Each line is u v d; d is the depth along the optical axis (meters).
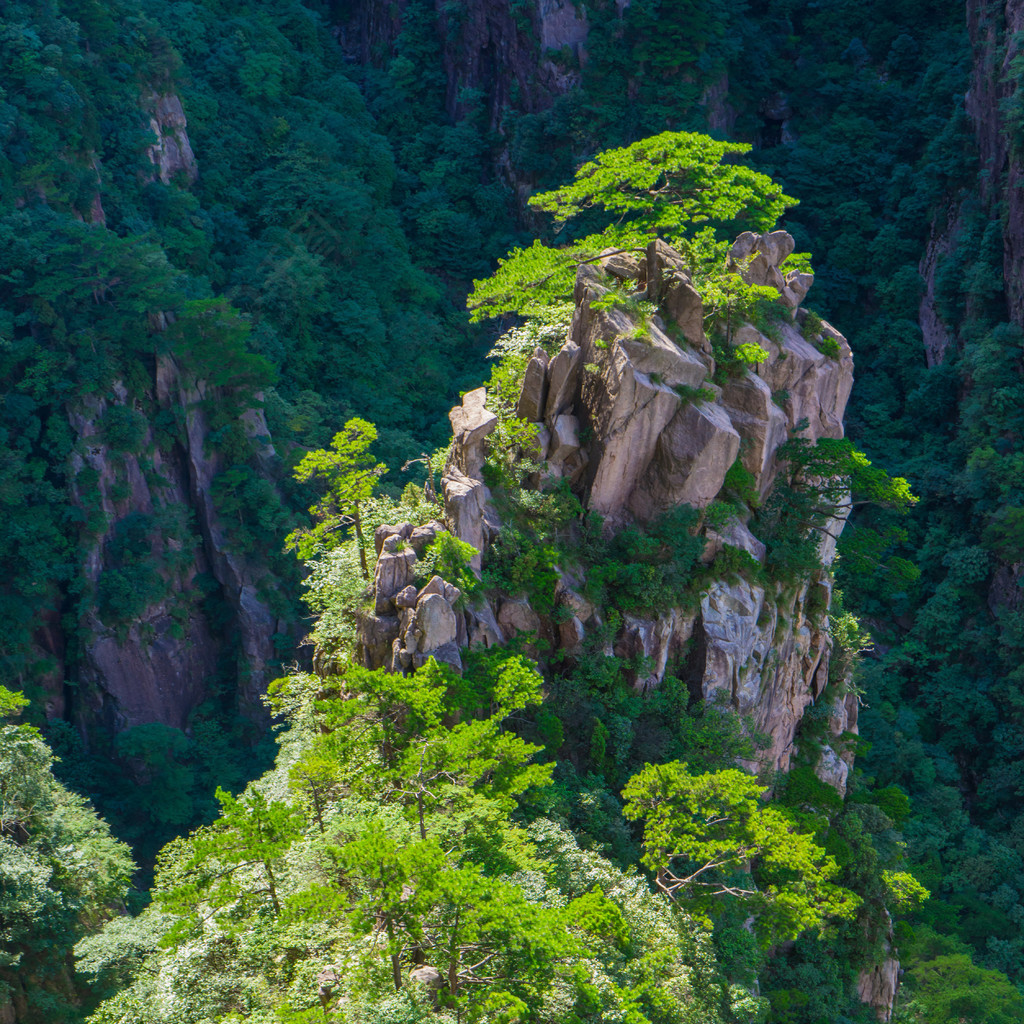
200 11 141.88
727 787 41.75
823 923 52.53
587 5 142.12
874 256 132.38
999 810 96.88
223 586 107.81
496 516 50.53
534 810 42.09
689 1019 36.38
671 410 53.22
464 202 149.25
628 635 50.94
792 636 58.34
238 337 107.50
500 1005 28.34
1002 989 69.56
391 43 160.75
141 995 36.94
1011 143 114.50
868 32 144.38
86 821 60.59
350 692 43.38
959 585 106.44
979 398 112.50
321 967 32.06
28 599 98.19
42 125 109.00
